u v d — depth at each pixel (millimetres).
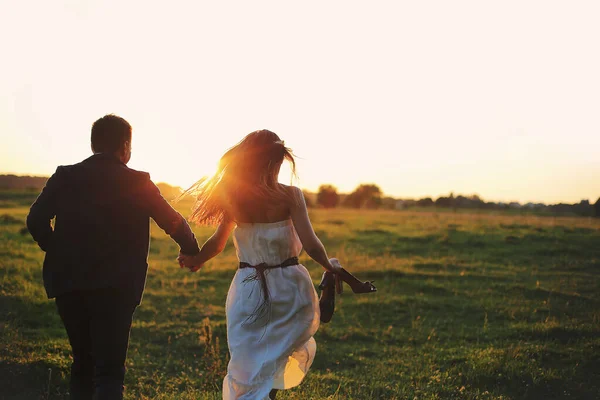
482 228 24438
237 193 3473
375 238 20469
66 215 3455
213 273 13289
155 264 14211
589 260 16500
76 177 3500
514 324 9305
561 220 31938
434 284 12539
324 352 7480
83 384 3631
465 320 9742
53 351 6297
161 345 7574
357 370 6676
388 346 8000
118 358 3492
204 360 6836
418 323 9391
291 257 3531
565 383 6195
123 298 3473
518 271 14750
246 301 3430
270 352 3365
